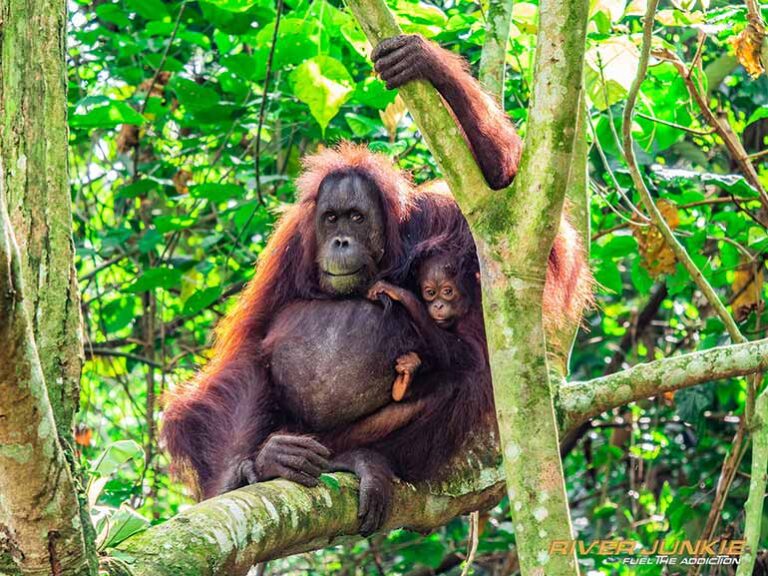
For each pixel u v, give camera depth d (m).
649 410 12.88
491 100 6.79
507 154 6.35
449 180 5.01
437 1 11.38
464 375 7.11
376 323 7.18
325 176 7.65
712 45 11.34
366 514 6.18
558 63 4.76
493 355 4.85
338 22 8.66
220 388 7.48
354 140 11.31
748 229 9.70
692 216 10.77
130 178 11.83
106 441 13.56
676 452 12.38
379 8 5.39
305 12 9.12
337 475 6.30
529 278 4.83
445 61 6.16
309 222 7.68
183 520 5.06
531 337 4.82
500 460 6.95
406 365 7.00
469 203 4.96
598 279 9.88
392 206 7.61
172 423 7.57
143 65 11.35
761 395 6.57
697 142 10.61
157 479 11.57
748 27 6.98
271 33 8.76
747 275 9.98
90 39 10.48
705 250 11.16
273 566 12.44
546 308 7.10
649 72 9.03
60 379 4.42
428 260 7.30
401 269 7.53
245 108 10.25
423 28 9.05
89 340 11.35
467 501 6.91
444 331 7.20
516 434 4.74
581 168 7.70
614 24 8.40
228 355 7.86
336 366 7.11
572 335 7.35
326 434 7.22
